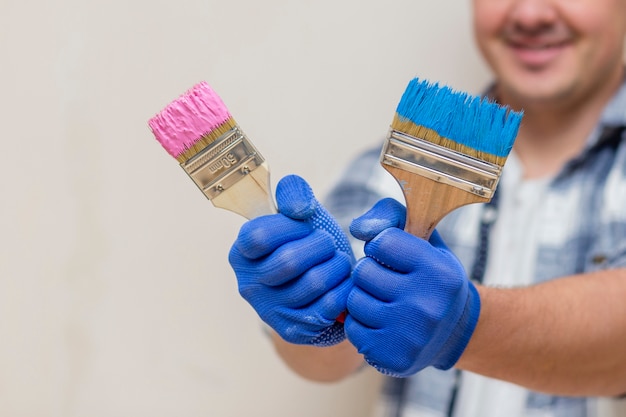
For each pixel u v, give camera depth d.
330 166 1.25
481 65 1.26
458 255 1.15
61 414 1.35
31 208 1.29
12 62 1.24
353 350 0.89
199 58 1.23
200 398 1.33
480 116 0.55
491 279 1.13
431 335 0.57
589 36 1.07
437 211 0.58
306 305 0.59
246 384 1.32
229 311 1.29
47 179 1.28
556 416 1.04
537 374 0.69
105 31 1.23
